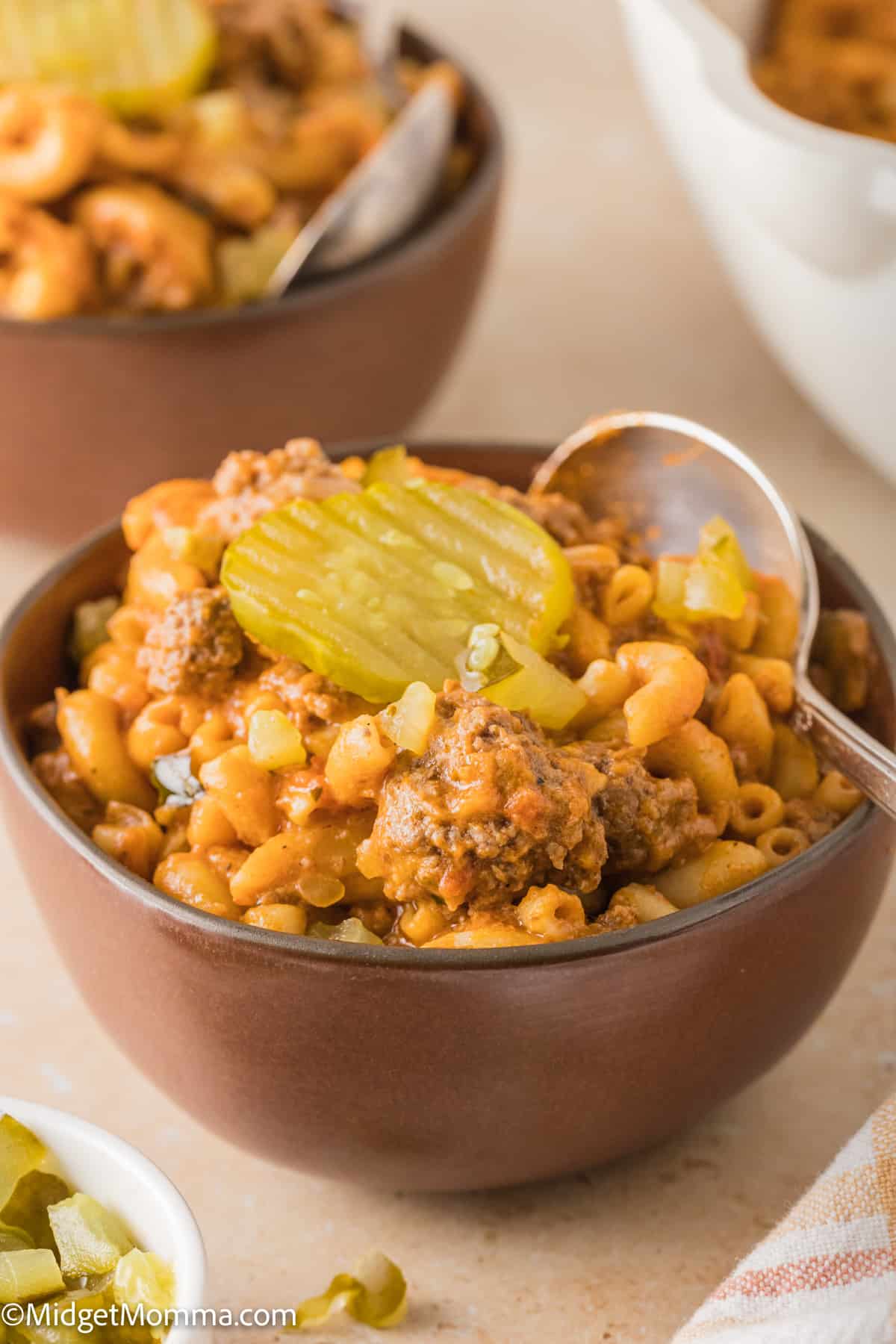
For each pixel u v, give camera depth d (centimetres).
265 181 54
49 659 44
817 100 58
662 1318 40
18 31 54
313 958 38
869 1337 37
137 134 54
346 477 43
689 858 41
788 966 39
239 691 41
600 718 41
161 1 55
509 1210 41
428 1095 39
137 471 51
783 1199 41
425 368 54
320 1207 41
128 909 39
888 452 53
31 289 51
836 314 51
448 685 40
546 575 41
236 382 51
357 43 58
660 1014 38
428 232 53
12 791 40
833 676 43
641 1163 42
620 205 68
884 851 40
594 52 77
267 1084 39
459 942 39
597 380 60
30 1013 45
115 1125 43
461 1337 40
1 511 53
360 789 39
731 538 43
